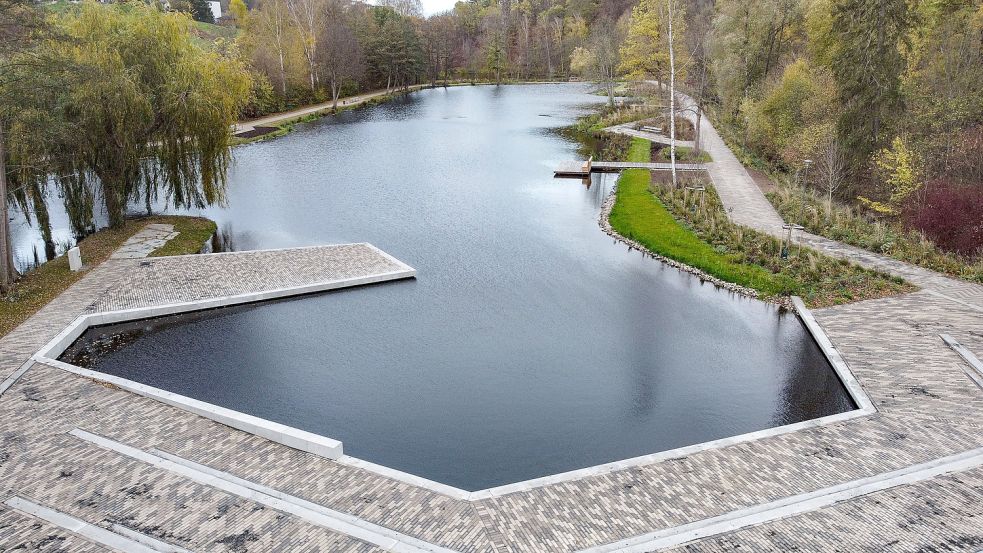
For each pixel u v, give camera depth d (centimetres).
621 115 6756
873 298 2408
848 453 1507
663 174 4403
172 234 3127
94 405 1708
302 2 8550
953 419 1625
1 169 2369
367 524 1273
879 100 3578
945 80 3956
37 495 1348
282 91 7769
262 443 1558
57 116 2720
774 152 4750
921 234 2892
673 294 2602
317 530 1251
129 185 3170
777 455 1508
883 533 1230
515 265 2900
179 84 3098
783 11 5588
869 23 3569
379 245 3150
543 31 12369
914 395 1750
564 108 8194
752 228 3186
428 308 2444
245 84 3472
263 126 6675
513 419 1758
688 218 3375
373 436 1673
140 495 1350
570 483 1418
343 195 4084
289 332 2238
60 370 1881
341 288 2609
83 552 1184
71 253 2598
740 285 2650
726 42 5800
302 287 2538
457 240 3231
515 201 3959
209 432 1599
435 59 11188
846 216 3297
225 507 1317
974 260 2669
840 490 1372
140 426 1617
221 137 3300
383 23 10256
